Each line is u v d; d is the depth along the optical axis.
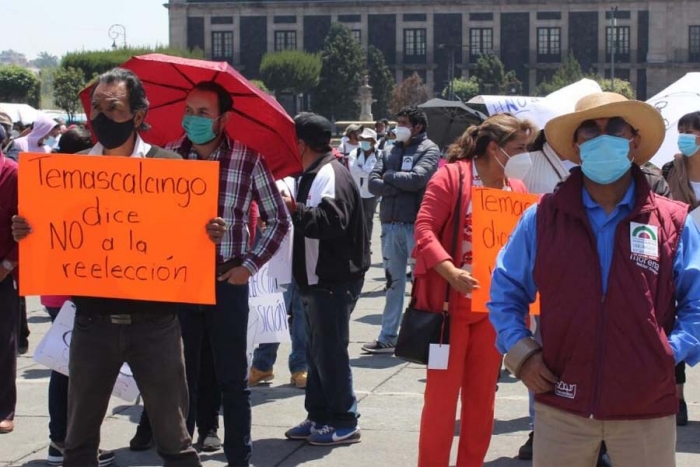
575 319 3.68
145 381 4.72
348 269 6.43
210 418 6.49
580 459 3.76
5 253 6.11
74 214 4.66
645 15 92.94
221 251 5.48
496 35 95.19
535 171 6.45
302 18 97.25
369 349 9.59
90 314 4.67
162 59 5.48
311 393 6.73
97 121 4.68
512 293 3.94
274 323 7.18
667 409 3.70
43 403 7.79
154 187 4.65
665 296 3.71
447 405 5.41
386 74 92.38
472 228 5.17
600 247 3.73
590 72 91.81
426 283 5.42
